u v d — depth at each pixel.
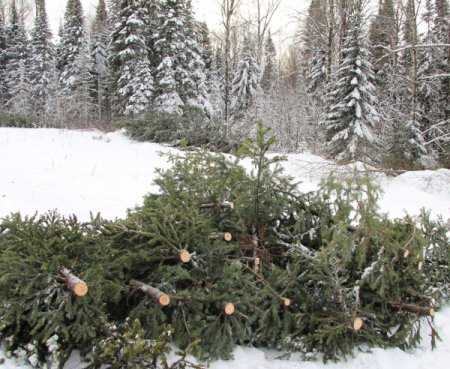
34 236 3.27
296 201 4.16
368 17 19.19
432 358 3.50
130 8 21.81
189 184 4.16
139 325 2.74
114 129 16.53
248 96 29.80
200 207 3.94
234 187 3.95
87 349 2.82
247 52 30.42
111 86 25.78
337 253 3.49
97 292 2.81
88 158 9.70
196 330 3.09
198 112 13.45
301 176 10.30
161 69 21.83
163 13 21.66
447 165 15.28
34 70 32.47
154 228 3.37
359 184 3.68
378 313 3.62
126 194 7.40
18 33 37.31
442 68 21.97
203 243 3.39
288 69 36.22
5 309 2.75
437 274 4.62
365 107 13.55
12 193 6.75
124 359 2.66
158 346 2.70
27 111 25.38
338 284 3.38
